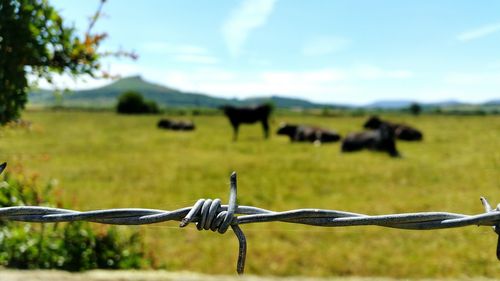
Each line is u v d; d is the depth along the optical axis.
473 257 5.64
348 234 6.67
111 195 9.06
